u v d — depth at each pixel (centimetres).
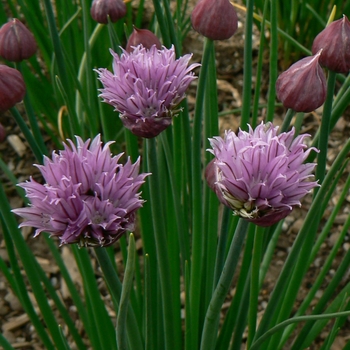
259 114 81
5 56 46
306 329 50
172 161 49
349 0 75
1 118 83
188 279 48
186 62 42
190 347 49
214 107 49
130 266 39
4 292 66
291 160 40
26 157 78
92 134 53
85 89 65
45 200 40
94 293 49
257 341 44
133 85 42
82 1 52
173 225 51
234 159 39
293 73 42
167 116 42
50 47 69
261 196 39
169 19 47
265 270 51
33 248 70
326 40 43
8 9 89
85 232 40
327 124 45
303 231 44
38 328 50
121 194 40
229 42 90
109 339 51
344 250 67
